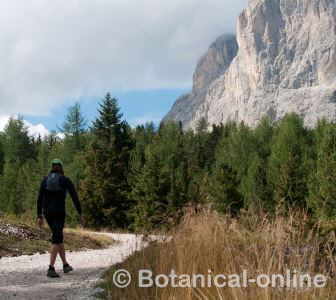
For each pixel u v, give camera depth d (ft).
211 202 24.43
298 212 19.02
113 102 192.75
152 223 26.37
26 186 224.12
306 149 207.41
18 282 27.45
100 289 23.70
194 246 20.02
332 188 127.85
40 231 59.82
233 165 265.13
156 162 161.48
